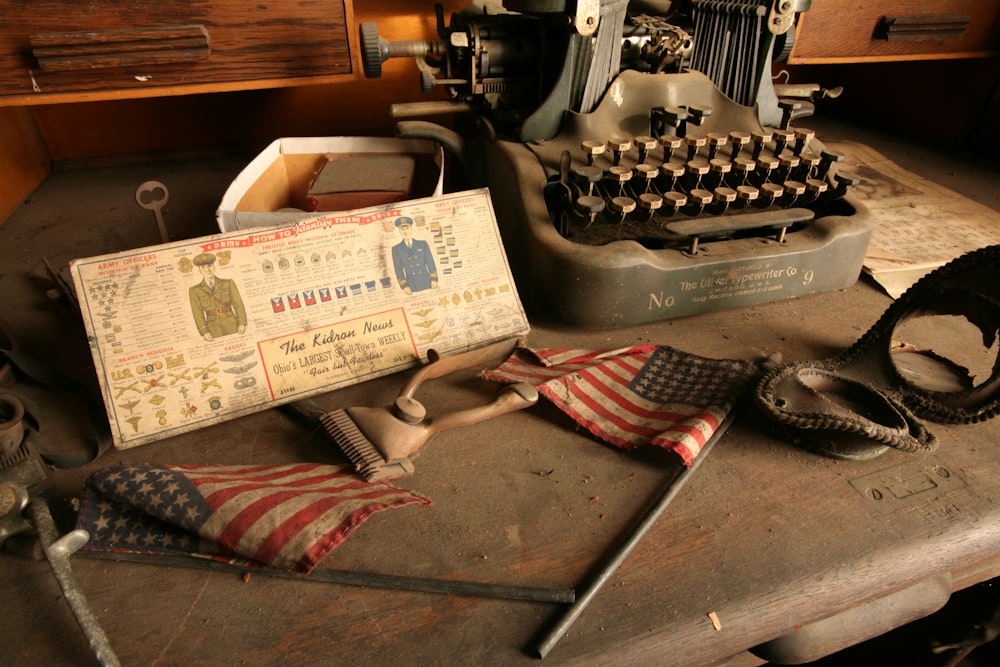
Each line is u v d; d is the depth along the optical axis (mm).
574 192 944
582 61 981
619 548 630
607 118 1012
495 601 583
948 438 787
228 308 765
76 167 1438
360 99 1529
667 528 659
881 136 1795
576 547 634
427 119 1590
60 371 851
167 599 577
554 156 985
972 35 1480
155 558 606
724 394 794
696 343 929
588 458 741
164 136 1473
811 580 617
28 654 534
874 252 1153
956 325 998
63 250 1117
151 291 738
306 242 803
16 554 607
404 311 841
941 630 1102
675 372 835
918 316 853
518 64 1070
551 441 763
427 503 660
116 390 716
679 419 764
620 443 747
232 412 756
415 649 543
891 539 659
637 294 921
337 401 805
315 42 1055
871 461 751
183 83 1008
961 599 1076
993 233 1246
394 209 847
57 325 942
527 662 537
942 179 1511
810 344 937
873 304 1032
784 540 653
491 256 893
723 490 706
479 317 875
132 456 721
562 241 898
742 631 591
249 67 1035
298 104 1501
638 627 567
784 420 717
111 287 725
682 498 694
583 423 766
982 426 808
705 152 1031
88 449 722
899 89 1820
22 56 916
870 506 695
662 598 593
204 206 1277
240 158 1526
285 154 1151
